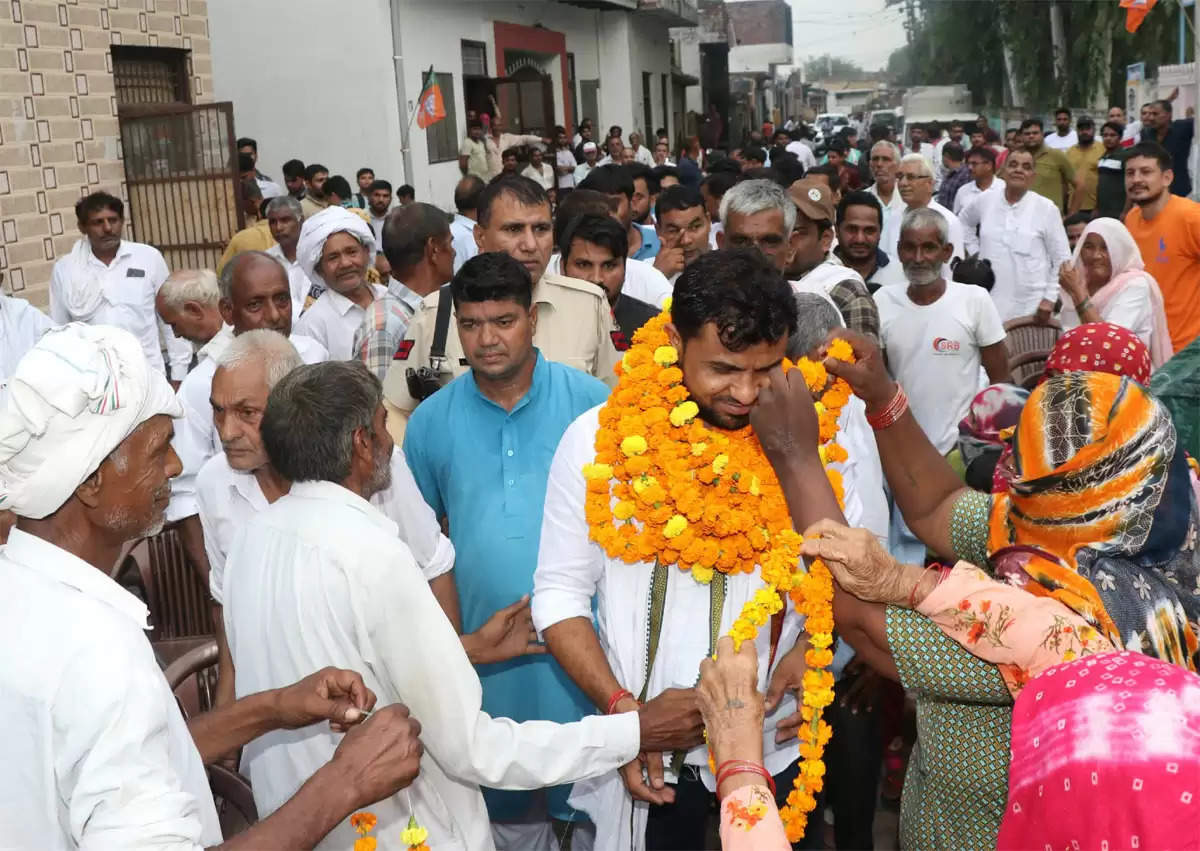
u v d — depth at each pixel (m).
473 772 2.18
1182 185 12.62
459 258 7.98
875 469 3.07
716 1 33.53
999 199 8.29
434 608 2.20
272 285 4.11
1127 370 2.82
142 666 1.72
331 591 2.16
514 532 3.11
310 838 1.91
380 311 4.52
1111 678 1.56
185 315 4.82
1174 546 2.00
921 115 29.69
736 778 1.83
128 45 9.77
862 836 3.23
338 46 13.80
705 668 1.98
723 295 2.24
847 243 5.43
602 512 2.41
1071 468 1.96
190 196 10.15
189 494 3.81
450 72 14.96
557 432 3.20
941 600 1.89
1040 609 1.84
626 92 21.03
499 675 3.13
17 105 8.49
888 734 3.80
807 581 2.24
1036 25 29.12
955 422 4.99
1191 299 6.12
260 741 2.38
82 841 1.63
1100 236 5.14
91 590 1.77
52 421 1.73
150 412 1.83
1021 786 1.59
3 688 1.66
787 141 20.36
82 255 7.59
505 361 3.10
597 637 2.58
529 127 17.19
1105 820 1.47
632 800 2.61
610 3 19.27
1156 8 25.33
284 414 2.27
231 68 14.07
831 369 2.43
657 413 2.39
